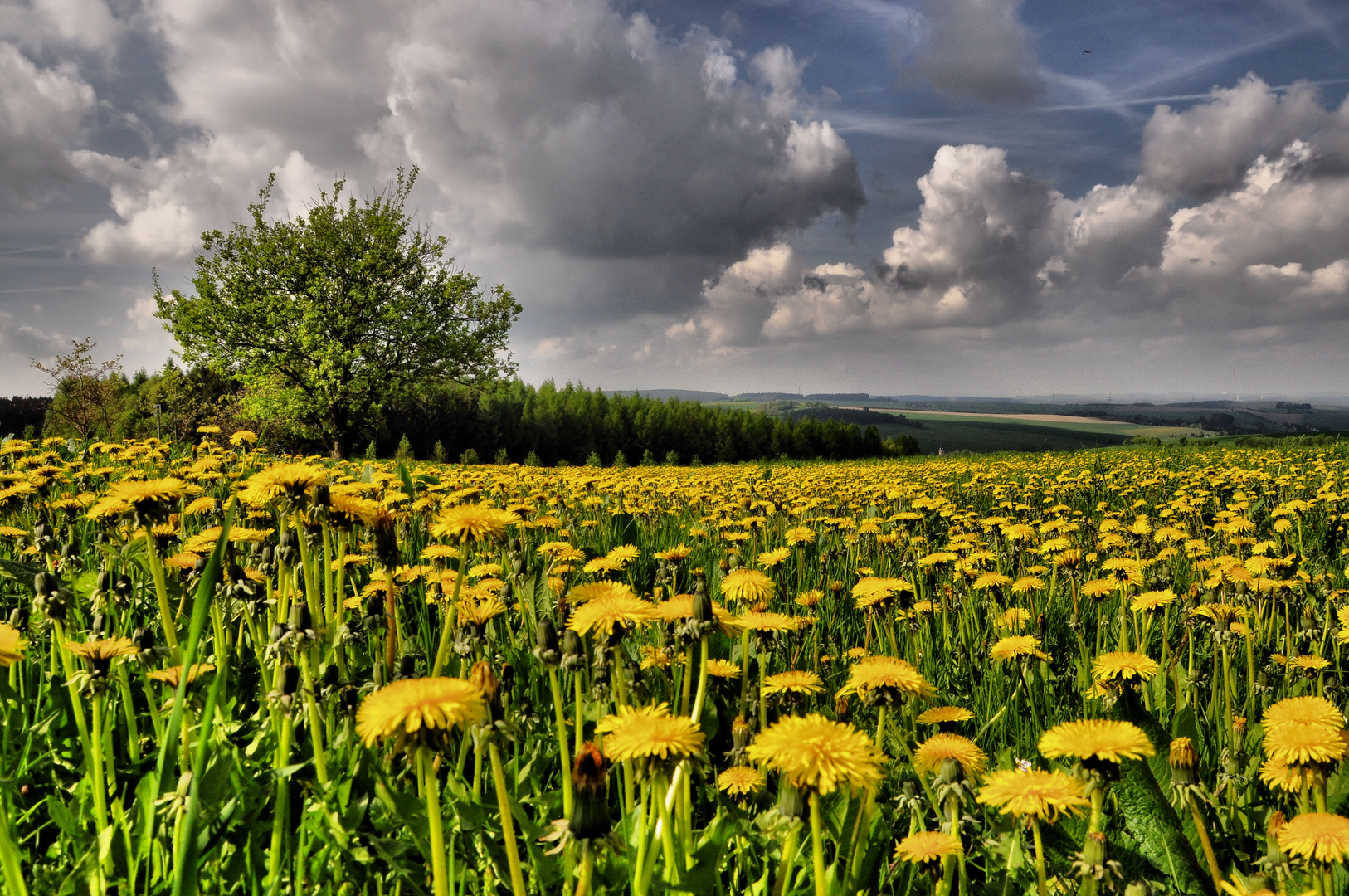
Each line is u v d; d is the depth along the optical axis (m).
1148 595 3.59
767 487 10.52
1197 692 3.38
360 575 3.82
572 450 80.50
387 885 1.84
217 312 37.03
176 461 7.50
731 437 96.50
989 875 2.13
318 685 1.95
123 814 1.85
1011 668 3.57
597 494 8.64
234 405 37.62
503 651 2.96
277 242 39.59
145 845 1.69
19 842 1.80
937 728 2.54
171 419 33.66
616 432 87.06
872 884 2.03
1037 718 3.15
